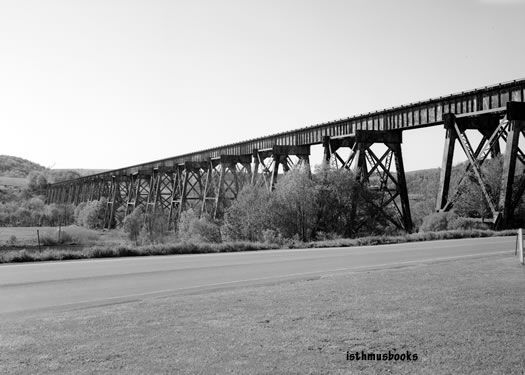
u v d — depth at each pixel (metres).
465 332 8.68
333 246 29.59
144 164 101.38
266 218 46.44
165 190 123.50
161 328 9.48
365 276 15.24
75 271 18.12
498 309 10.24
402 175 40.09
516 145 31.05
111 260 22.06
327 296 12.15
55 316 10.67
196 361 7.57
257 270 17.92
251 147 61.72
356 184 40.81
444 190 35.78
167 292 13.69
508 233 31.53
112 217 104.81
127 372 7.16
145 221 75.06
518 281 13.53
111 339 8.77
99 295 13.38
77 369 7.30
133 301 12.47
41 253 23.31
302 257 22.25
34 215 124.19
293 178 45.78
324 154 45.66
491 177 41.31
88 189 142.00
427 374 6.90
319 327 9.30
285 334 8.90
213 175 69.12
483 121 34.78
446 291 12.26
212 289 14.01
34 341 8.72
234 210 49.25
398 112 39.72
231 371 7.15
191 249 26.84
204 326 9.57
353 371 7.08
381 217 45.50
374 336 8.66
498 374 6.83
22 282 15.58
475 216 42.41
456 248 24.34
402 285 13.38
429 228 36.47
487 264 17.05
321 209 44.69
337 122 46.06
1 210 130.25
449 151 34.75
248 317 10.20
